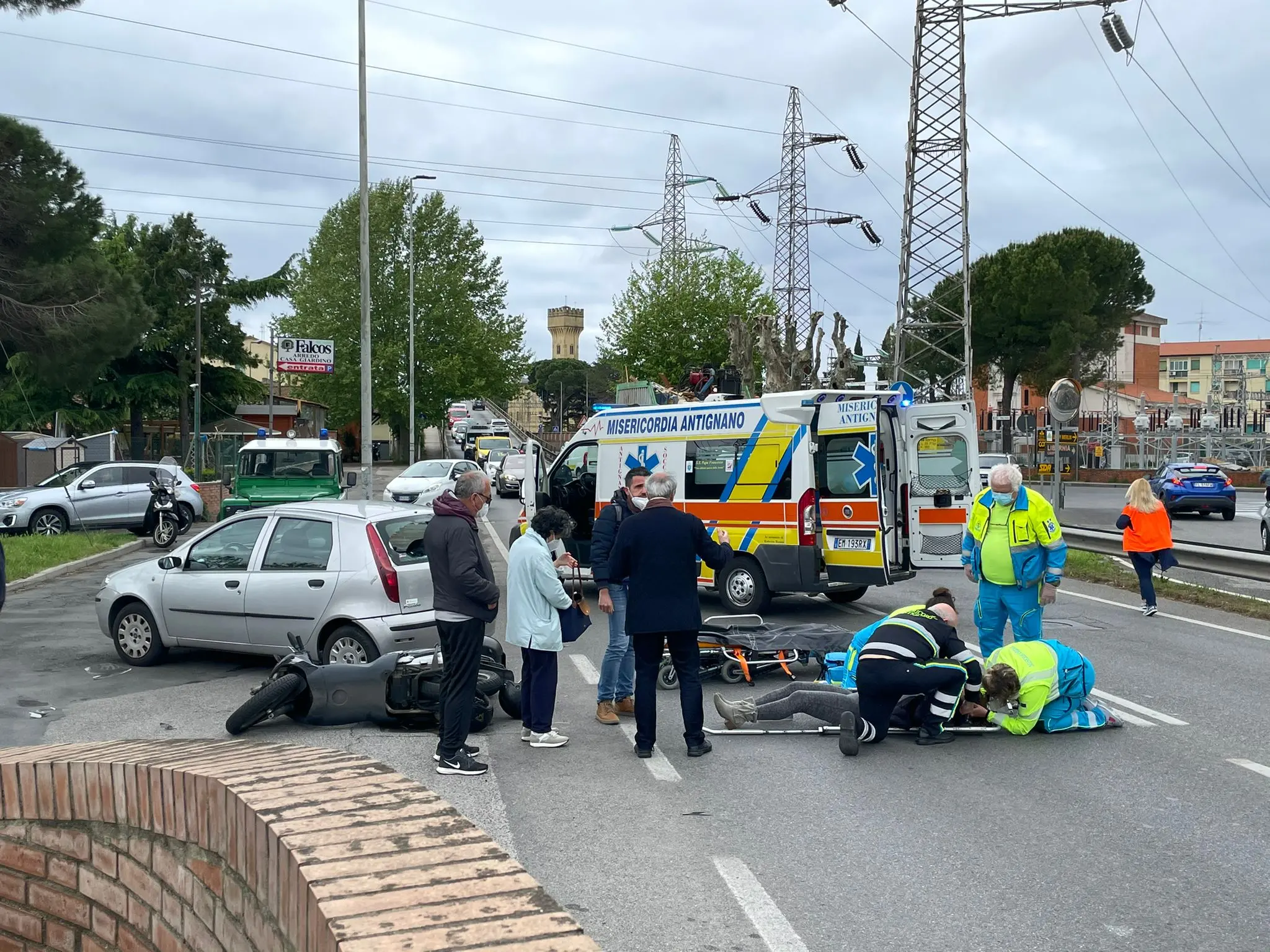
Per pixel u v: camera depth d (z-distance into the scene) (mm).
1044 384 58812
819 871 5203
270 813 2549
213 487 33688
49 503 24844
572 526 7668
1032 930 4512
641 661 7367
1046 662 7953
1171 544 13906
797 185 52281
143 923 3000
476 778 6836
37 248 24141
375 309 67875
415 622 9422
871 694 7570
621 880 5070
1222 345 113250
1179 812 6129
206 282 51938
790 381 27984
